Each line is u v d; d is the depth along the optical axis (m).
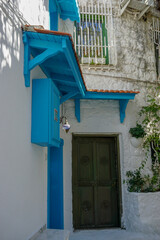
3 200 2.24
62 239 3.11
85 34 6.54
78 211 5.68
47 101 3.20
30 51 3.12
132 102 6.13
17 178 2.62
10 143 2.46
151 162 5.95
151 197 5.14
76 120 5.81
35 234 3.16
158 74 6.65
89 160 5.94
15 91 2.66
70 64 3.29
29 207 3.00
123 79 6.26
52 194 5.08
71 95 4.88
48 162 4.58
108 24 6.52
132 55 6.48
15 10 2.77
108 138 6.12
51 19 5.56
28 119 3.06
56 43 3.00
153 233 4.97
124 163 5.77
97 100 5.98
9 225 2.36
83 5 6.61
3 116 2.32
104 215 5.76
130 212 5.37
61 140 5.17
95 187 5.84
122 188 5.74
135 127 5.90
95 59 6.24
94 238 4.89
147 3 6.69
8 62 2.50
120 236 4.94
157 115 6.19
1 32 2.36
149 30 6.83
